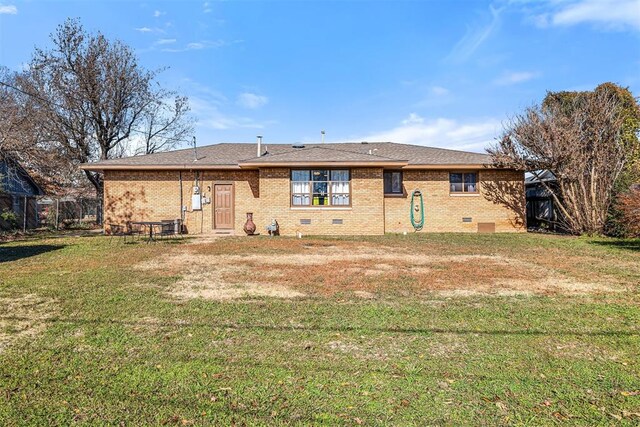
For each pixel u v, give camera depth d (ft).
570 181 52.24
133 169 56.08
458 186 58.80
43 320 16.11
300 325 15.60
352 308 17.97
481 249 38.75
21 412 9.14
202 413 9.17
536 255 34.81
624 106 58.90
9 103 62.80
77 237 52.70
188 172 57.00
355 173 53.78
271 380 10.85
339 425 8.68
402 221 58.03
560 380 10.80
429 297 20.06
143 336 14.30
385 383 10.68
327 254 35.58
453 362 12.05
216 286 22.61
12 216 63.93
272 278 24.82
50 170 77.15
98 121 79.30
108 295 20.35
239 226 57.26
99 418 8.94
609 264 30.09
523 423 8.73
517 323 15.76
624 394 10.01
